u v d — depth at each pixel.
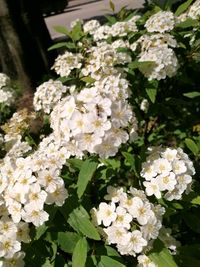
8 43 0.51
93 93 0.17
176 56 0.27
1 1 0.49
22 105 0.45
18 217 0.15
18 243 0.15
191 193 0.17
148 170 0.17
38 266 0.16
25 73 0.51
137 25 0.31
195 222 0.18
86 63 0.27
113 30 0.29
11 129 0.24
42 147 0.19
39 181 0.16
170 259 0.15
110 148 0.16
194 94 0.25
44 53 0.52
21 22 0.50
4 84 0.33
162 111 0.26
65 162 0.17
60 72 0.28
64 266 0.16
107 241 0.16
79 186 0.16
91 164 0.17
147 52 0.25
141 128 0.28
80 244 0.15
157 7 0.30
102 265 0.15
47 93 0.25
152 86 0.24
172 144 0.28
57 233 0.16
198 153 0.21
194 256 0.17
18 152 0.22
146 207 0.16
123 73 0.25
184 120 0.29
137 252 0.15
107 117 0.16
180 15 0.30
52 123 0.18
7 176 0.17
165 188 0.16
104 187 0.19
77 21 0.39
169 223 0.19
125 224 0.15
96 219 0.16
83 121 0.16
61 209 0.16
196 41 0.27
